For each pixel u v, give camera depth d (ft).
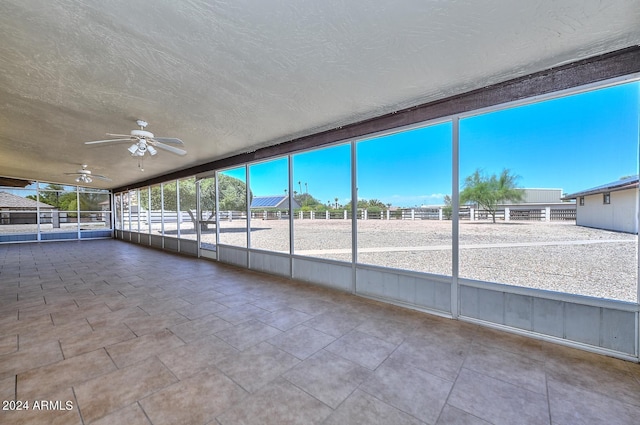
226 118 11.19
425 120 9.92
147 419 5.00
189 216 24.91
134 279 15.29
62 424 4.85
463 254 15.58
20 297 12.21
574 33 5.88
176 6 5.01
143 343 7.93
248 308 10.71
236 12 5.17
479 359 6.95
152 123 11.72
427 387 5.90
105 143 11.76
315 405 5.39
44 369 6.59
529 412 5.12
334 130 12.69
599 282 10.53
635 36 6.02
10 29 5.70
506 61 7.09
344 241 21.16
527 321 8.15
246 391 5.81
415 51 6.57
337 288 12.96
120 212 36.96
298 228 22.30
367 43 6.22
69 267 18.58
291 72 7.54
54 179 31.12
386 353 7.30
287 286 13.73
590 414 5.05
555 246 13.85
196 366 6.75
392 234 19.27
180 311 10.44
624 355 6.87
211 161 20.40
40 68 7.30
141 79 7.89
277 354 7.30
